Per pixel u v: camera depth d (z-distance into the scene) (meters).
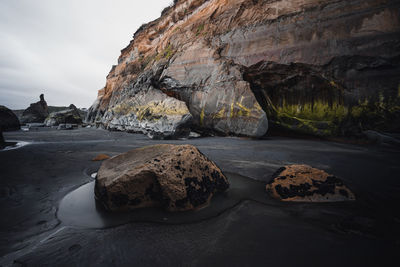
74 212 2.06
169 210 2.07
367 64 6.97
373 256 1.29
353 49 7.18
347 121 7.41
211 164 2.65
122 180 2.11
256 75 9.45
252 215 1.94
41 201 2.32
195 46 11.24
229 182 2.93
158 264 1.28
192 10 13.52
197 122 10.48
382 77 6.79
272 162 4.12
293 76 8.61
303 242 1.47
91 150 5.64
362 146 6.28
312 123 8.33
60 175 3.31
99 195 2.27
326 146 6.30
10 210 2.09
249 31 9.59
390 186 2.67
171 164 2.26
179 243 1.51
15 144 7.00
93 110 26.97
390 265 1.20
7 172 3.42
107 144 7.02
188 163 2.37
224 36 10.34
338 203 2.17
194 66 10.93
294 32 8.40
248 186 2.78
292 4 8.61
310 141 7.69
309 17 8.16
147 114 10.91
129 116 12.43
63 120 22.27
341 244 1.44
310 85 8.41
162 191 2.10
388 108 6.66
